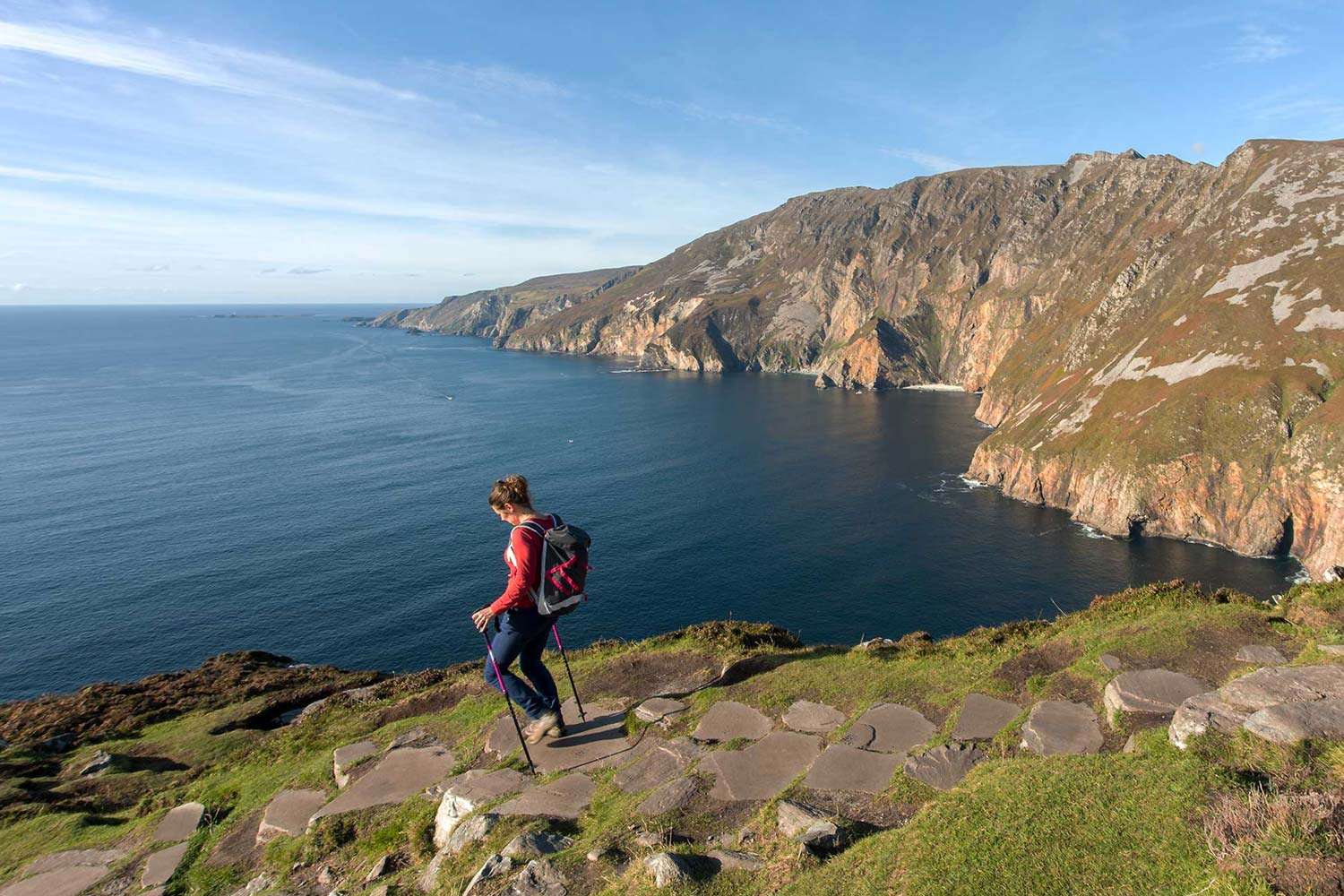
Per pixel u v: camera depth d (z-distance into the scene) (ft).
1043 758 21.68
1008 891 15.72
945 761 25.23
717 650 41.73
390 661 181.98
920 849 17.71
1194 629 31.50
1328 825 14.92
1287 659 27.81
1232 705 21.68
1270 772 18.25
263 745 48.06
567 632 206.59
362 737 43.19
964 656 35.96
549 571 26.35
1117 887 15.24
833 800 23.73
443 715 40.47
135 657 183.73
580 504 331.77
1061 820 17.78
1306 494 287.89
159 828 37.29
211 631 197.47
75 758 59.93
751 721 30.91
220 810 38.17
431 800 29.89
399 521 290.35
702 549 272.72
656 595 231.91
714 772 26.48
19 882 34.45
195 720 68.03
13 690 168.35
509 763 30.12
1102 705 27.50
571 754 30.09
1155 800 17.84
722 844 21.86
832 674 34.99
